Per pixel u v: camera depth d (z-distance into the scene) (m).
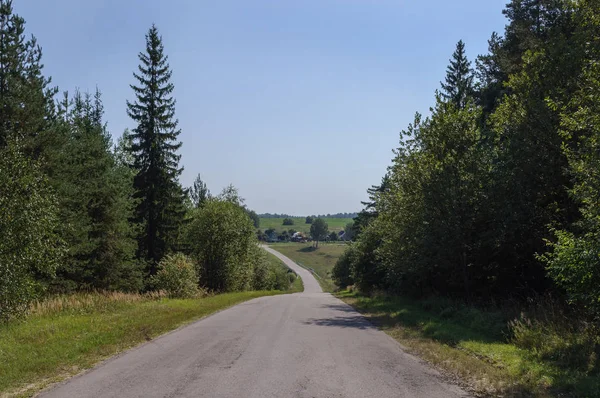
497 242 17.45
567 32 21.53
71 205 29.19
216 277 41.84
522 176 17.41
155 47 38.16
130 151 38.41
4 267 13.59
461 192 18.83
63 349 10.23
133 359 9.52
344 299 32.88
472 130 19.64
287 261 131.75
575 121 11.27
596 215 10.32
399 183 22.11
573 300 10.40
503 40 34.09
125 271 35.81
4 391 7.16
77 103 49.81
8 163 15.11
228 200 48.12
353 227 56.69
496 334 12.77
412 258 21.42
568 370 8.20
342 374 8.10
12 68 24.83
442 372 8.46
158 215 39.00
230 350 10.42
